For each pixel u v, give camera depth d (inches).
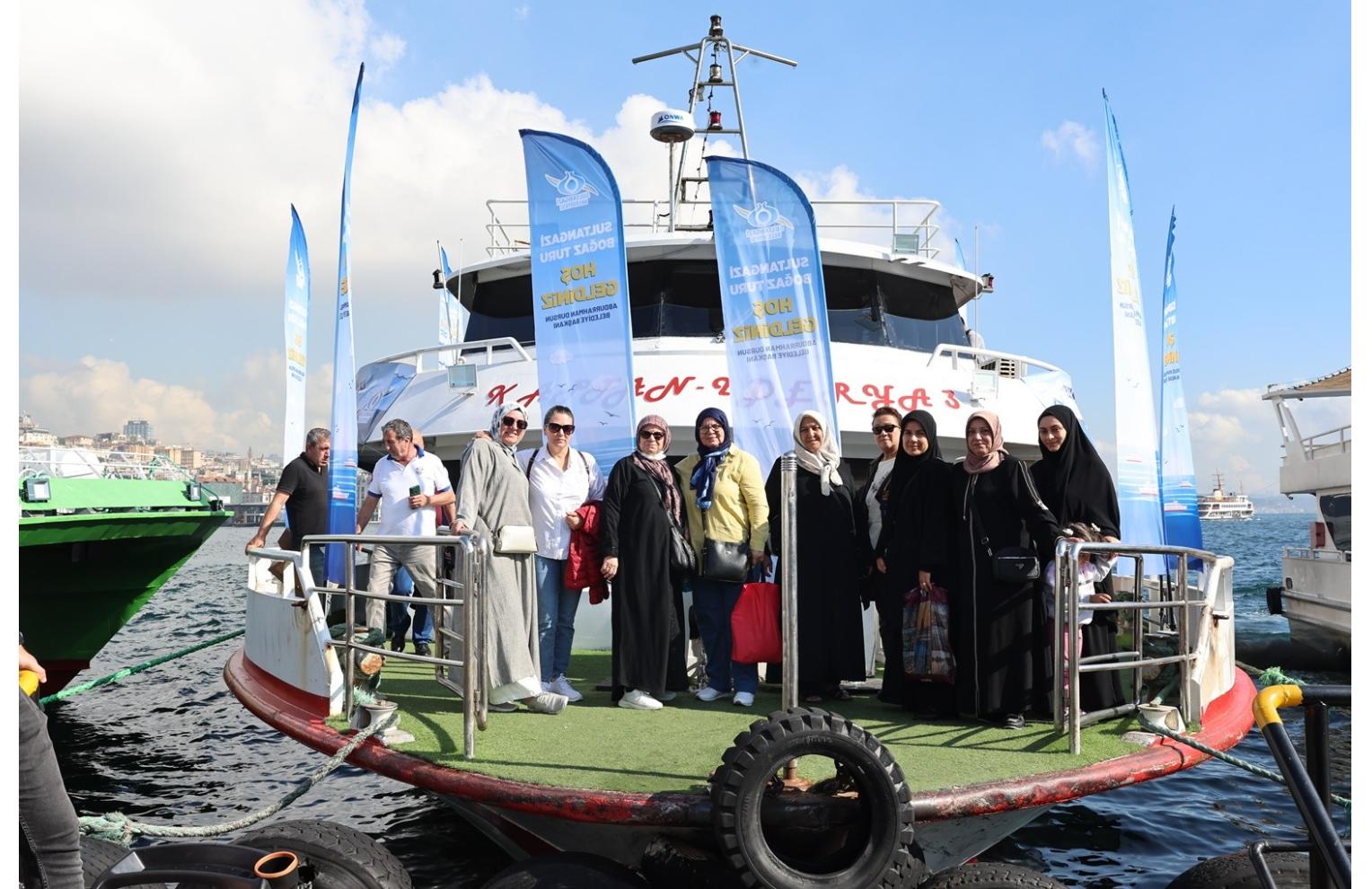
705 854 162.6
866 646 274.8
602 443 285.7
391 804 319.9
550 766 169.6
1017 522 202.7
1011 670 198.1
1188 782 343.3
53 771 105.5
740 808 144.5
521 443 299.1
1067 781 162.7
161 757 386.0
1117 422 372.2
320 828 173.8
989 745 185.6
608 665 277.9
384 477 256.4
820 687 221.1
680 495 226.2
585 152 294.8
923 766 171.8
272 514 289.7
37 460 426.9
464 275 362.0
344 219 304.5
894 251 342.3
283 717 208.1
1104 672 207.0
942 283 362.6
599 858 160.4
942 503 208.8
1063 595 190.4
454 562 256.1
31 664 108.8
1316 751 111.3
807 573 220.2
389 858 171.8
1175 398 459.2
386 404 338.6
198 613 1013.2
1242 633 772.0
